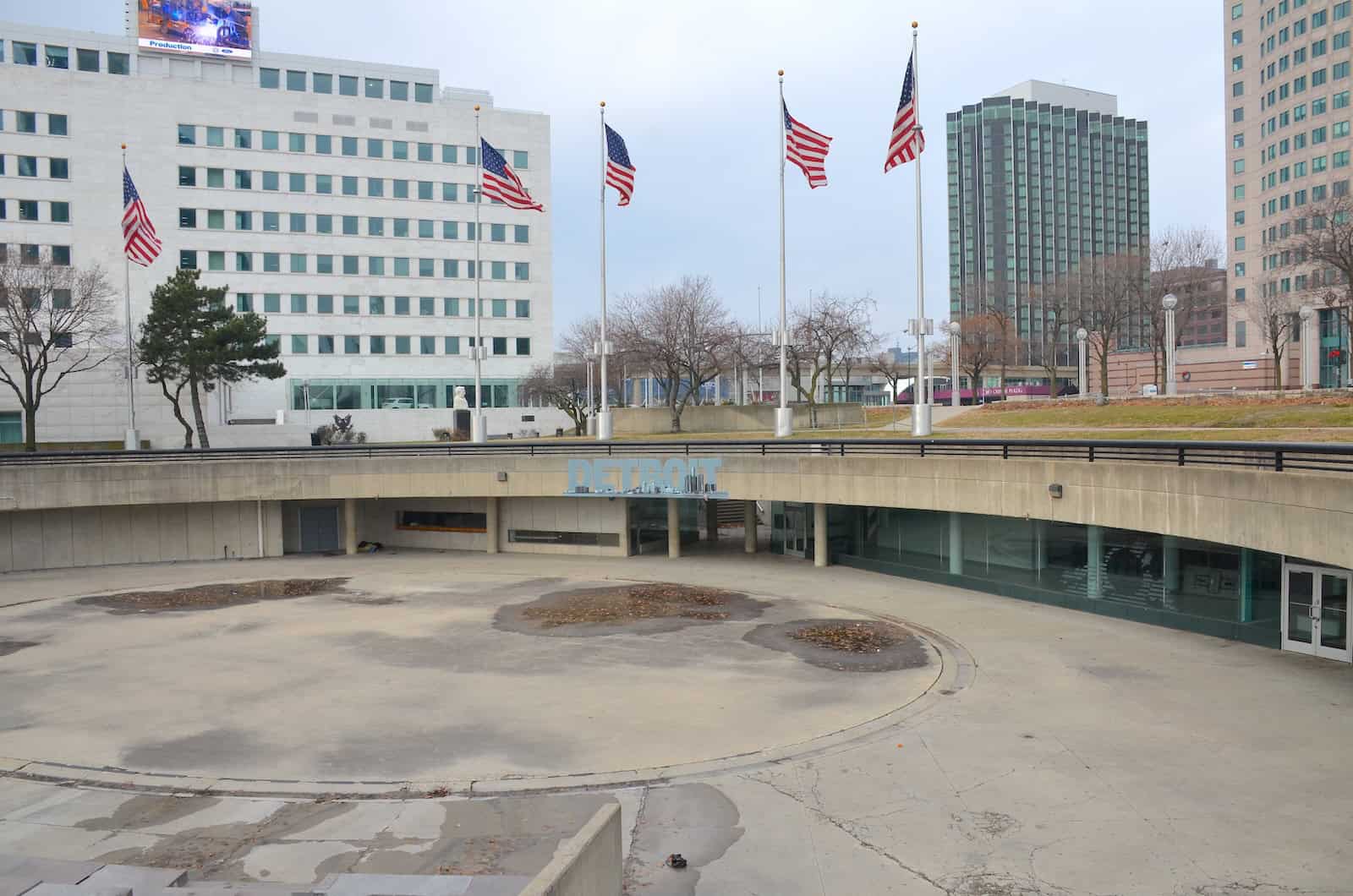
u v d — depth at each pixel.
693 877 11.36
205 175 74.56
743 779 14.45
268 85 77.62
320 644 23.77
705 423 64.31
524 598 30.05
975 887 11.02
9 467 35.84
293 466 39.16
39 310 56.97
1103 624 24.83
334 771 14.91
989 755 15.24
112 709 18.31
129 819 13.08
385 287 79.50
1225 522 20.59
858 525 36.25
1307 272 74.94
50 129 70.31
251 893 9.88
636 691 19.31
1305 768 14.27
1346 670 19.64
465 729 17.03
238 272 75.56
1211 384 88.31
